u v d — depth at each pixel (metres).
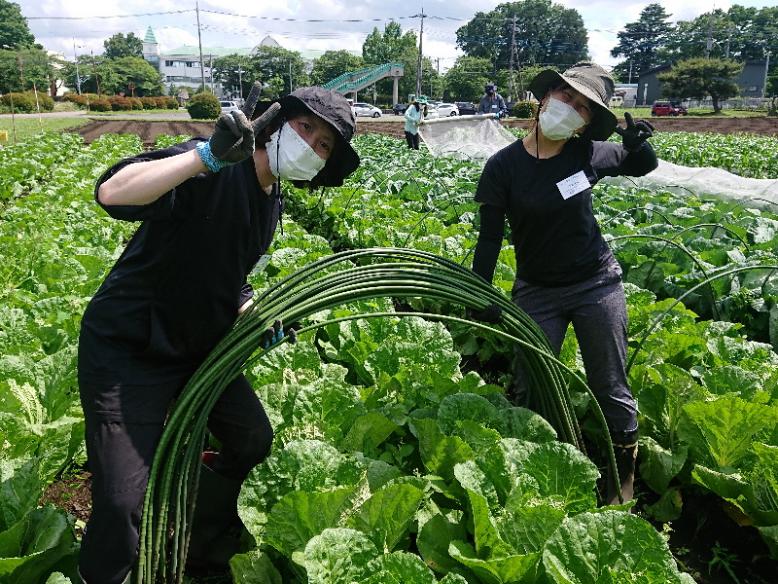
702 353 4.35
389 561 2.22
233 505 2.97
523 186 3.22
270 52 103.88
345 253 2.93
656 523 3.53
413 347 3.98
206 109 46.78
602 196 11.03
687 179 12.95
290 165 2.25
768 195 10.95
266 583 2.47
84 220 8.95
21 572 2.31
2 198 12.30
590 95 2.89
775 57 98.69
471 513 2.78
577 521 2.33
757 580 3.16
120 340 2.29
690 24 116.56
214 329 2.46
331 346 4.52
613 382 3.37
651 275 6.34
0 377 3.37
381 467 2.91
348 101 2.32
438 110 47.94
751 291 5.69
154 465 2.29
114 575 2.21
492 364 5.40
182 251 2.23
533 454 2.81
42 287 5.86
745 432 3.23
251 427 2.76
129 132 32.41
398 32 123.12
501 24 115.81
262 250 2.49
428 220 8.51
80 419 3.45
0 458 3.03
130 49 147.62
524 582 2.37
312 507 2.46
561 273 3.31
